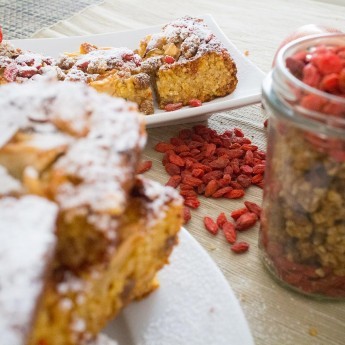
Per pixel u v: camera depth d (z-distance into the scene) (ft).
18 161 1.17
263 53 2.30
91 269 1.15
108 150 1.18
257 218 1.58
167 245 1.31
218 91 1.95
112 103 1.27
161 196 1.28
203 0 2.77
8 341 0.92
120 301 1.25
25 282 1.01
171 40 2.00
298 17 2.60
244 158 1.74
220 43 1.97
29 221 1.09
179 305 1.31
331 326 1.37
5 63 1.84
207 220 1.57
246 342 1.24
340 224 1.31
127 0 2.75
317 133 1.24
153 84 1.96
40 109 1.23
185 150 1.76
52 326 1.13
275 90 1.31
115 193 1.14
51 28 2.44
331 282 1.38
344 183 1.28
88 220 1.13
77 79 1.84
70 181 1.15
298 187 1.32
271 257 1.43
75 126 1.21
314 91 1.24
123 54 1.96
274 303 1.41
